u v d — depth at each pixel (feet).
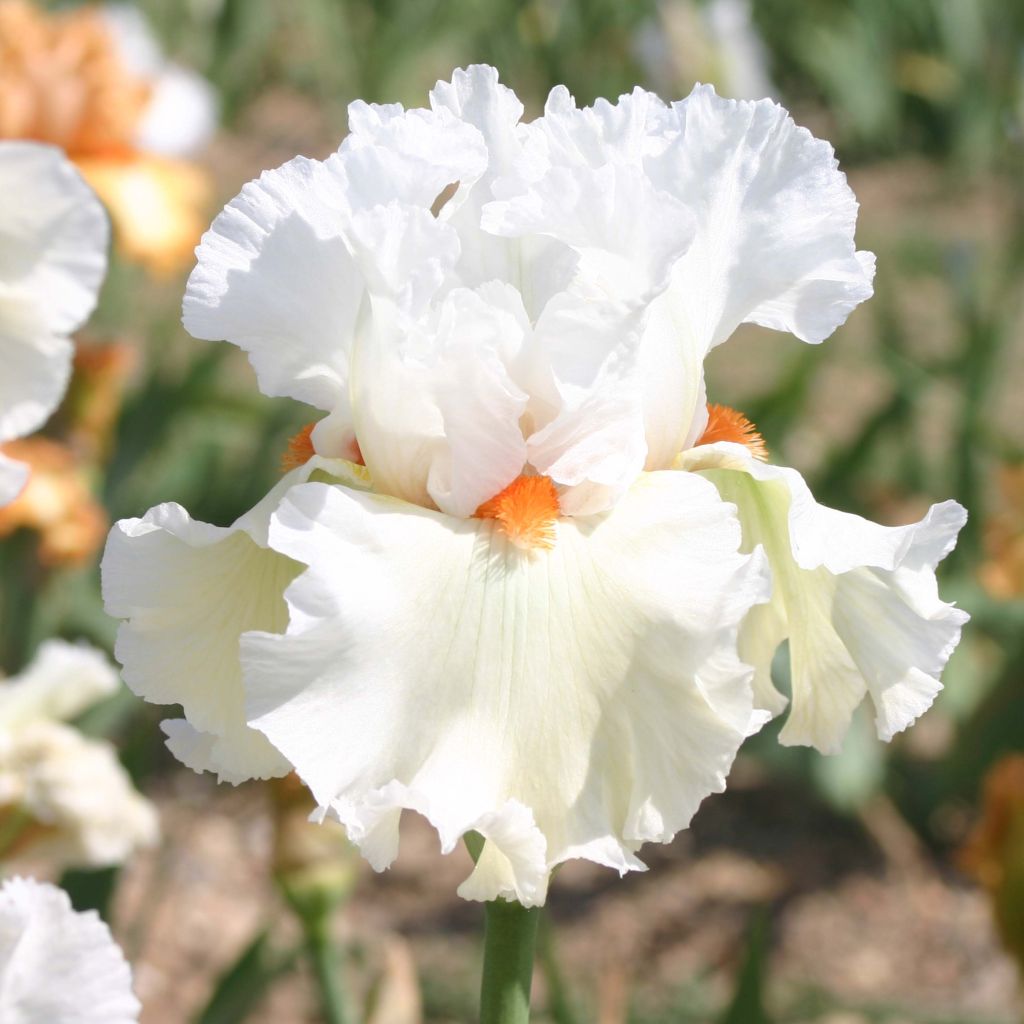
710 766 2.41
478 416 2.47
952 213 11.53
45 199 2.34
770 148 2.55
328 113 12.21
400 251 2.46
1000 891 3.29
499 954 2.53
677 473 2.49
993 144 12.18
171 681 2.51
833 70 12.67
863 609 2.52
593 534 2.47
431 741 2.41
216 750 2.51
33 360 2.37
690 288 2.53
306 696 2.39
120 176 5.04
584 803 2.41
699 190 2.53
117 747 5.73
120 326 6.98
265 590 2.51
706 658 2.42
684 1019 4.54
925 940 5.29
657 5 8.59
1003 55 11.19
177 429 6.21
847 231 2.56
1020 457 6.19
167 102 6.30
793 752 5.44
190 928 5.11
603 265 2.49
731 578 2.42
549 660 2.43
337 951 3.43
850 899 5.49
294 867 3.33
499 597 2.43
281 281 2.49
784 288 2.57
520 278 2.54
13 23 5.07
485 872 2.43
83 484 4.69
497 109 2.53
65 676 3.19
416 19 10.78
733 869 5.65
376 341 2.47
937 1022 4.17
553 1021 3.71
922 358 6.97
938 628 2.50
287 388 2.52
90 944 2.45
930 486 6.68
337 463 2.51
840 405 8.61
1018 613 5.43
